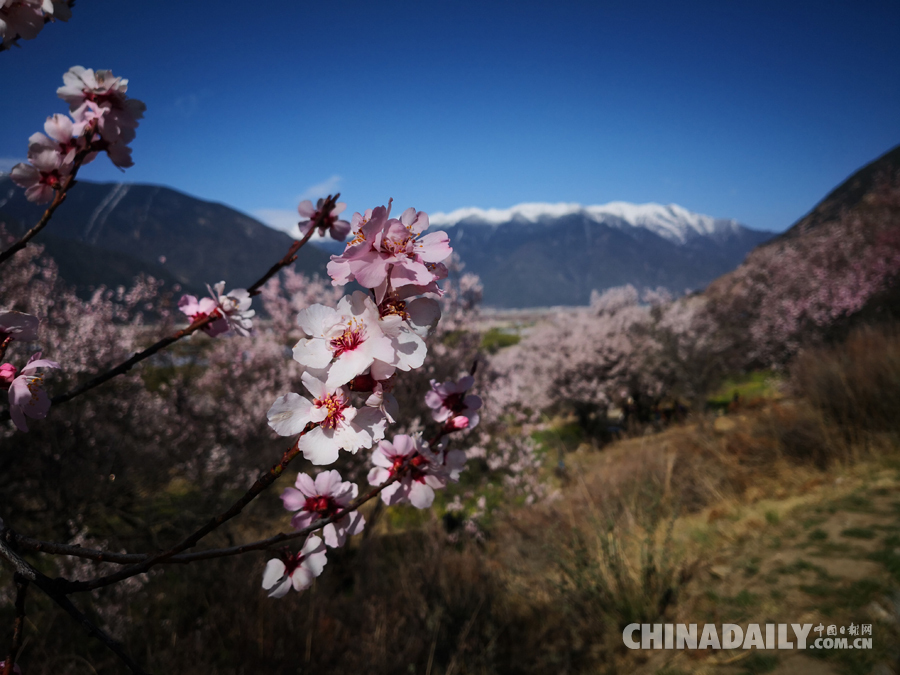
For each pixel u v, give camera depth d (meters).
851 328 11.98
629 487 5.63
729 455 6.16
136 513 6.03
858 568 3.14
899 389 5.26
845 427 5.43
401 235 0.79
